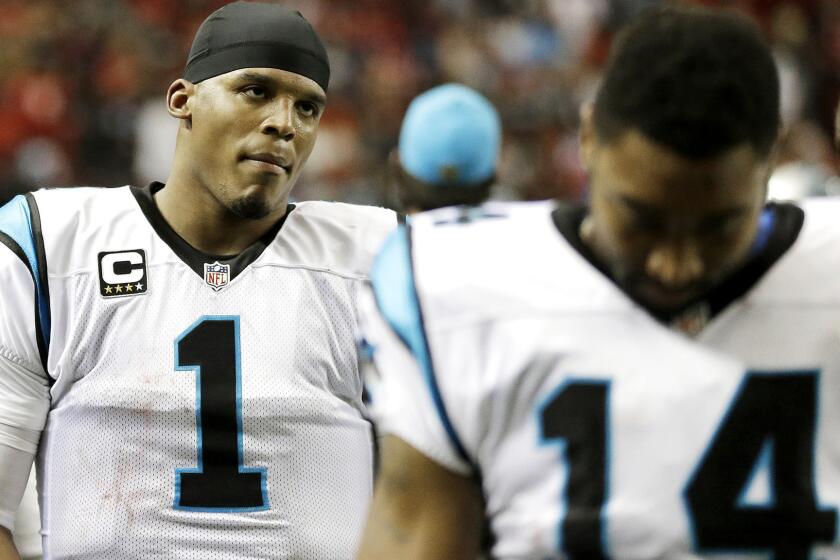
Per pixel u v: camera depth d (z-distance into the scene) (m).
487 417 5.69
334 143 36.03
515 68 42.34
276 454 8.59
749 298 5.57
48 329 8.59
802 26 43.69
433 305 5.77
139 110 36.47
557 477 5.59
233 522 8.50
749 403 5.50
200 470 8.52
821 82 42.91
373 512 6.00
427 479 5.82
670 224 5.06
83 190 9.09
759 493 5.49
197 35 9.10
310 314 8.83
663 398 5.52
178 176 8.94
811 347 5.54
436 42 42.94
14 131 35.72
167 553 8.47
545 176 38.34
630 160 5.02
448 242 5.92
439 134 12.76
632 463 5.52
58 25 38.41
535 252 5.76
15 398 8.55
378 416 6.05
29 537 10.07
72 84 37.19
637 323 5.57
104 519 8.48
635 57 5.09
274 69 8.80
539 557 5.62
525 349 5.61
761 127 5.02
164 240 8.85
